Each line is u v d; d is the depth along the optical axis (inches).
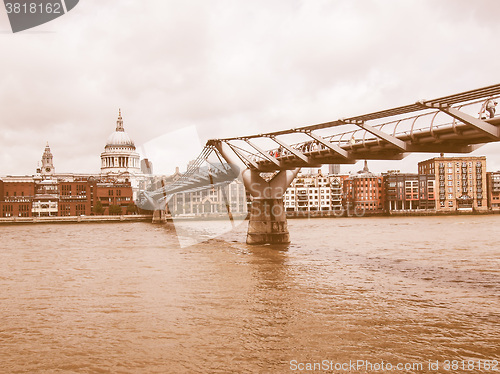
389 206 7106.3
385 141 1432.1
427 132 1233.4
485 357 717.3
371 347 762.2
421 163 7785.4
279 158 2203.5
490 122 1060.5
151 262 1795.0
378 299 1106.7
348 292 1191.6
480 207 7313.0
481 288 1238.3
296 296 1143.0
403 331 847.7
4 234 3759.8
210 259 1871.3
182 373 667.4
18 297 1165.1
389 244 2500.0
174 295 1164.5
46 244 2701.8
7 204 6432.1
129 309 1025.5
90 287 1286.9
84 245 2586.1
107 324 908.6
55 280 1408.7
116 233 3649.1
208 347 769.6
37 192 7322.8
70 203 6628.9
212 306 1043.3
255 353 740.0
